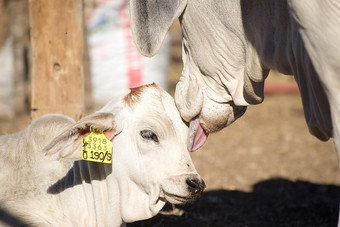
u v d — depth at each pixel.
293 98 19.27
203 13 5.40
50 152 5.07
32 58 7.09
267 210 8.59
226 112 5.75
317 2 4.19
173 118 5.59
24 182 5.73
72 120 6.18
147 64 13.84
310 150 12.84
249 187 9.89
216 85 5.67
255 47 5.21
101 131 5.34
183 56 5.93
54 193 5.72
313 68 4.47
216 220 7.76
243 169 11.11
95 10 13.39
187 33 5.63
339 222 4.38
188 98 5.60
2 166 5.82
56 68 7.11
